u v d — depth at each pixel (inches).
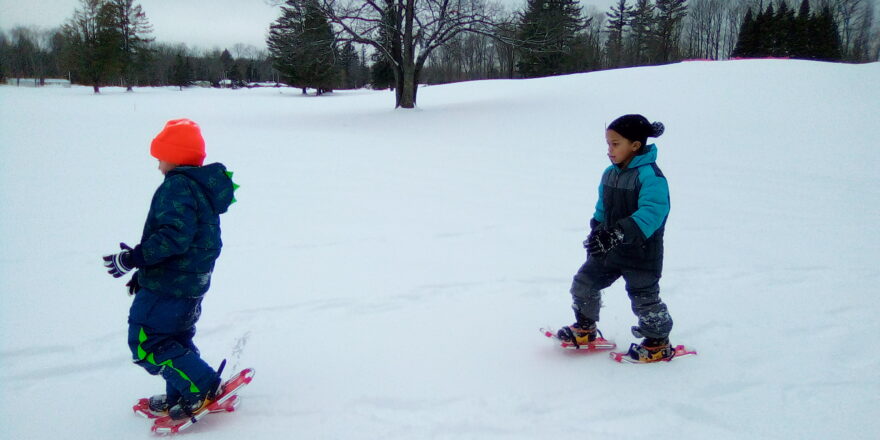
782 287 173.5
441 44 890.1
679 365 122.0
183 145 95.2
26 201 257.1
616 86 827.4
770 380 115.6
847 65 803.4
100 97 1432.1
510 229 239.6
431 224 244.4
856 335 137.6
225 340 130.9
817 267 194.4
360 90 2488.9
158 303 92.6
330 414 101.3
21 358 119.1
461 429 96.7
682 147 493.7
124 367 118.2
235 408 102.6
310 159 417.4
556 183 350.3
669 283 177.2
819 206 296.2
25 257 183.9
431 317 147.2
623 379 115.6
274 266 184.5
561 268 189.9
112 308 146.9
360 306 152.9
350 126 718.5
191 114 900.0
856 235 238.4
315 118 831.7
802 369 120.3
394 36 898.1
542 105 764.0
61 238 205.3
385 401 105.8
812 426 99.3
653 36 2773.1
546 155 471.2
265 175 347.6
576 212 273.3
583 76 1021.2
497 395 108.5
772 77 756.6
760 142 504.1
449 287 169.3
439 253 203.8
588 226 247.3
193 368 94.8
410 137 595.2
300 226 235.0
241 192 297.1
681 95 717.3
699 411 103.7
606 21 2915.8
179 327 94.7
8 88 1752.0
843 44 2805.1
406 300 158.1
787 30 2268.7
